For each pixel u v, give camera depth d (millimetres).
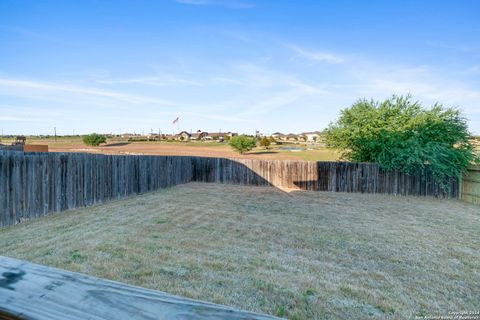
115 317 575
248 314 612
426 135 10766
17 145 16250
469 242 4766
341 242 4633
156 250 3941
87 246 4020
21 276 700
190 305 629
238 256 3828
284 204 8203
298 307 2592
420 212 7477
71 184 6527
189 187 11609
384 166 10930
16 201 5199
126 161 8641
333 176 11883
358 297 2816
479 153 9789
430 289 3045
